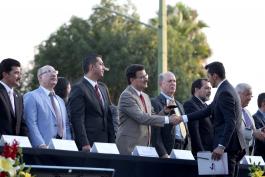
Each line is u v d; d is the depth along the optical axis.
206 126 13.89
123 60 39.38
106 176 10.45
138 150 12.15
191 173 12.66
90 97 12.60
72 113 12.42
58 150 11.02
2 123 11.73
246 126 14.80
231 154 12.65
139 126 12.76
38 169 9.86
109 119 12.92
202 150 13.81
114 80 39.34
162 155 13.27
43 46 41.34
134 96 12.80
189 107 14.22
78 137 12.32
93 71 12.75
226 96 12.46
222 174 12.41
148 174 12.09
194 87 14.41
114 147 11.84
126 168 11.80
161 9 25.20
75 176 10.16
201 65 43.19
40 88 12.48
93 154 11.41
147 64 38.88
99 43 40.34
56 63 40.91
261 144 14.97
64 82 13.90
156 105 13.75
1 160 8.42
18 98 12.02
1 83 11.91
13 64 11.92
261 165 13.89
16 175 8.52
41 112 12.27
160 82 14.00
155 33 40.03
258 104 15.84
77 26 41.09
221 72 12.62
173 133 13.55
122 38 40.16
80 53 40.44
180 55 40.50
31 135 12.09
